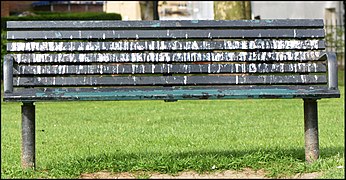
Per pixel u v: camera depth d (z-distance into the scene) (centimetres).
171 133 950
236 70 629
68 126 1064
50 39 617
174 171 596
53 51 614
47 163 668
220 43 630
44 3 4112
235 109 1319
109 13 3312
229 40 653
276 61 634
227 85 624
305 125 625
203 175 584
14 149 814
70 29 621
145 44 623
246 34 633
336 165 602
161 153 722
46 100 573
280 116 1170
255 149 748
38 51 612
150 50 622
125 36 625
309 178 564
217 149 769
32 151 602
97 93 585
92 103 1544
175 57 624
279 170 591
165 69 622
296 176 577
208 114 1228
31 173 589
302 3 2950
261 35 633
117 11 3553
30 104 596
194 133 946
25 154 602
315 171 591
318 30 639
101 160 639
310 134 620
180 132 961
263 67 631
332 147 761
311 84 627
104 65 617
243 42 632
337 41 2497
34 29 617
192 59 625
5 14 3588
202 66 625
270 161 628
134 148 797
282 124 1045
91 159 652
